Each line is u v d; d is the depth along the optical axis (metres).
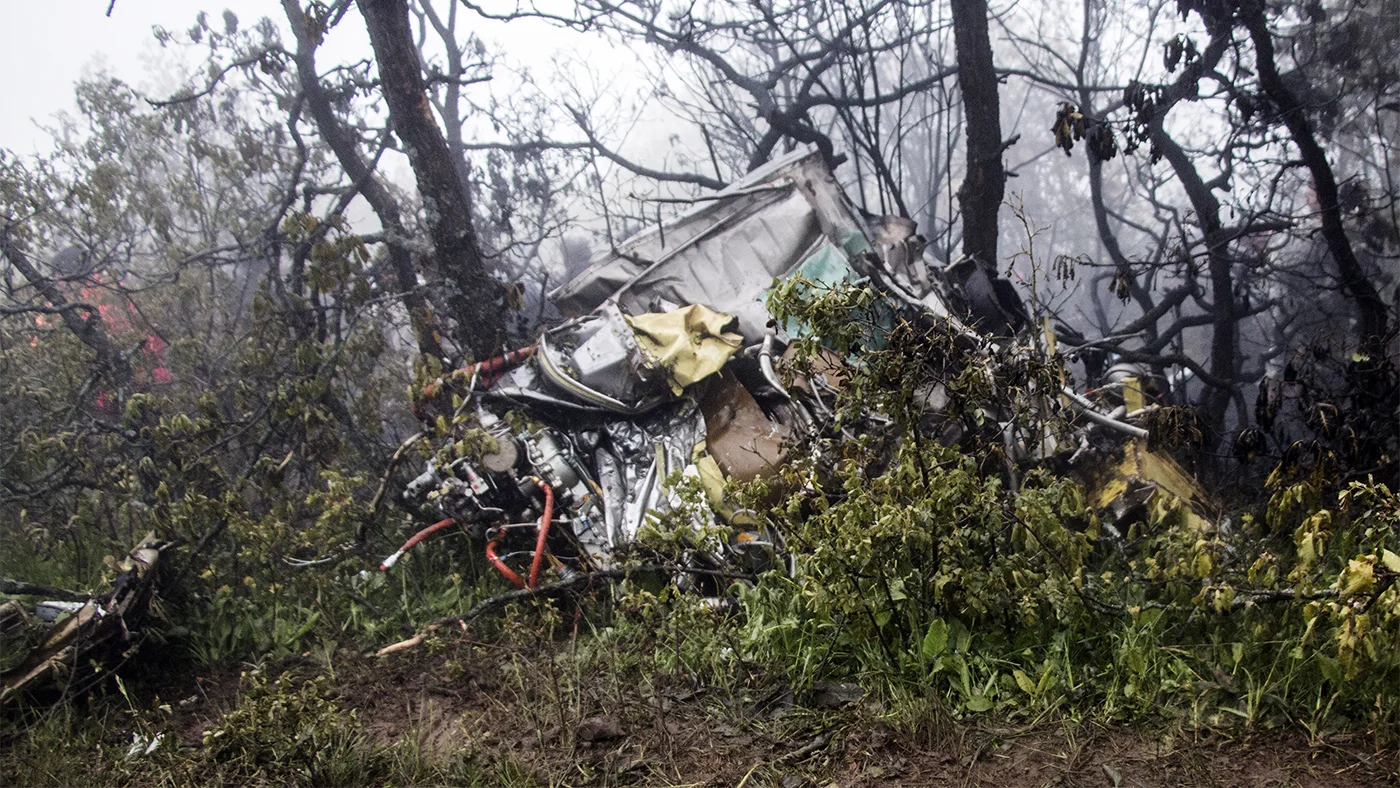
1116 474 5.37
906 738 3.62
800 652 4.16
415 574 5.76
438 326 7.27
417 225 9.46
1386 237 8.94
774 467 5.32
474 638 4.99
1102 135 7.01
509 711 4.19
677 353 5.59
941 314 6.11
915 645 3.95
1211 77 8.17
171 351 8.19
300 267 7.30
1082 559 3.98
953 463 4.78
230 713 4.02
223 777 3.75
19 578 6.04
